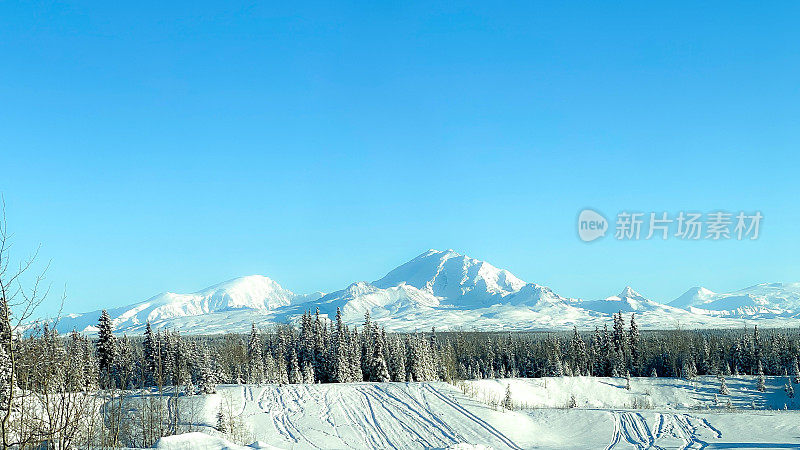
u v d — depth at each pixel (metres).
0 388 14.03
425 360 131.12
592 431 83.69
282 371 110.81
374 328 124.81
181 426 65.50
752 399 126.56
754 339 161.88
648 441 78.25
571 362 158.00
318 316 130.88
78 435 17.50
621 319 158.00
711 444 75.50
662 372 155.38
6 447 14.05
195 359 106.12
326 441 73.50
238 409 83.06
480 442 75.44
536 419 89.50
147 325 104.00
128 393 52.41
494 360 166.75
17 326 14.17
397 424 81.00
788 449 71.44
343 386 99.88
